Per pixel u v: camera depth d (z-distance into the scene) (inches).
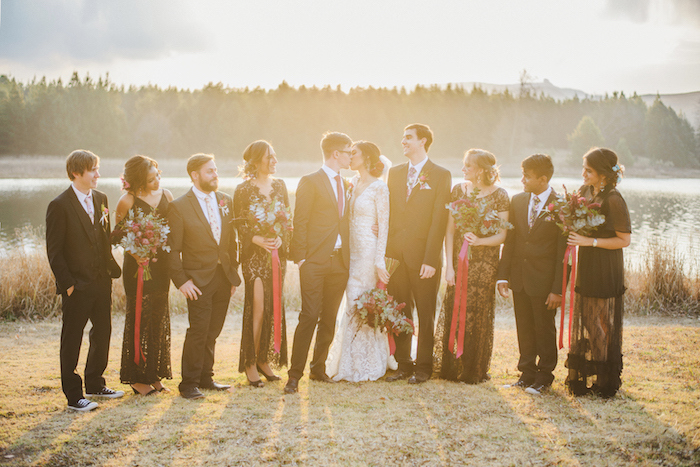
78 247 140.7
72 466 107.0
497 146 3262.8
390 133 3021.7
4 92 2283.5
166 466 106.8
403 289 173.6
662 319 281.7
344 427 126.1
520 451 113.5
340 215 165.0
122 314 297.4
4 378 166.9
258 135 2743.6
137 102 2802.7
